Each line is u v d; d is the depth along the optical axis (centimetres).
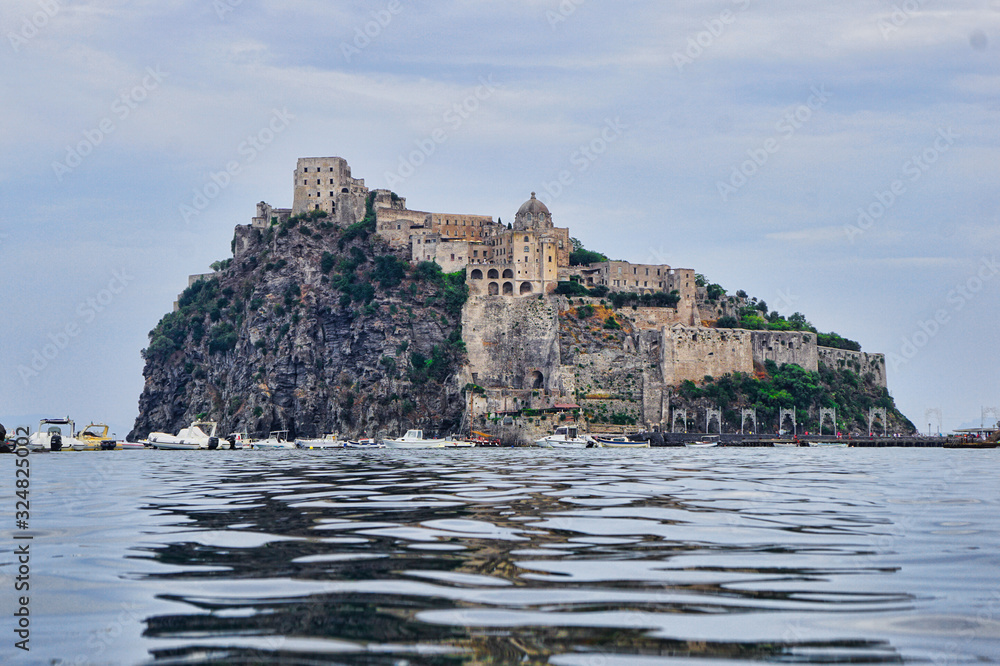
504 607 2002
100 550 2752
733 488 5331
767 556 2630
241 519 3553
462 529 3209
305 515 3700
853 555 2647
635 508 3988
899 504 4203
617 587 2200
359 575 2341
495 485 5622
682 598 2089
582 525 3334
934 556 2634
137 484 5828
